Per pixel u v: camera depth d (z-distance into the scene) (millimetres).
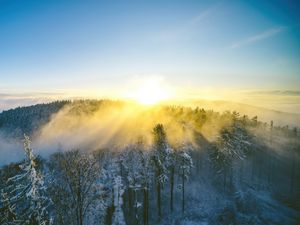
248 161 64438
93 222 29594
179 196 46625
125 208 38750
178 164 42000
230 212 40469
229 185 52719
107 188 40906
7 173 21828
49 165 31656
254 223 38188
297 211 46375
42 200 14844
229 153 48750
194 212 41500
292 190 56562
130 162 43719
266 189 55625
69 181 20109
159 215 39406
